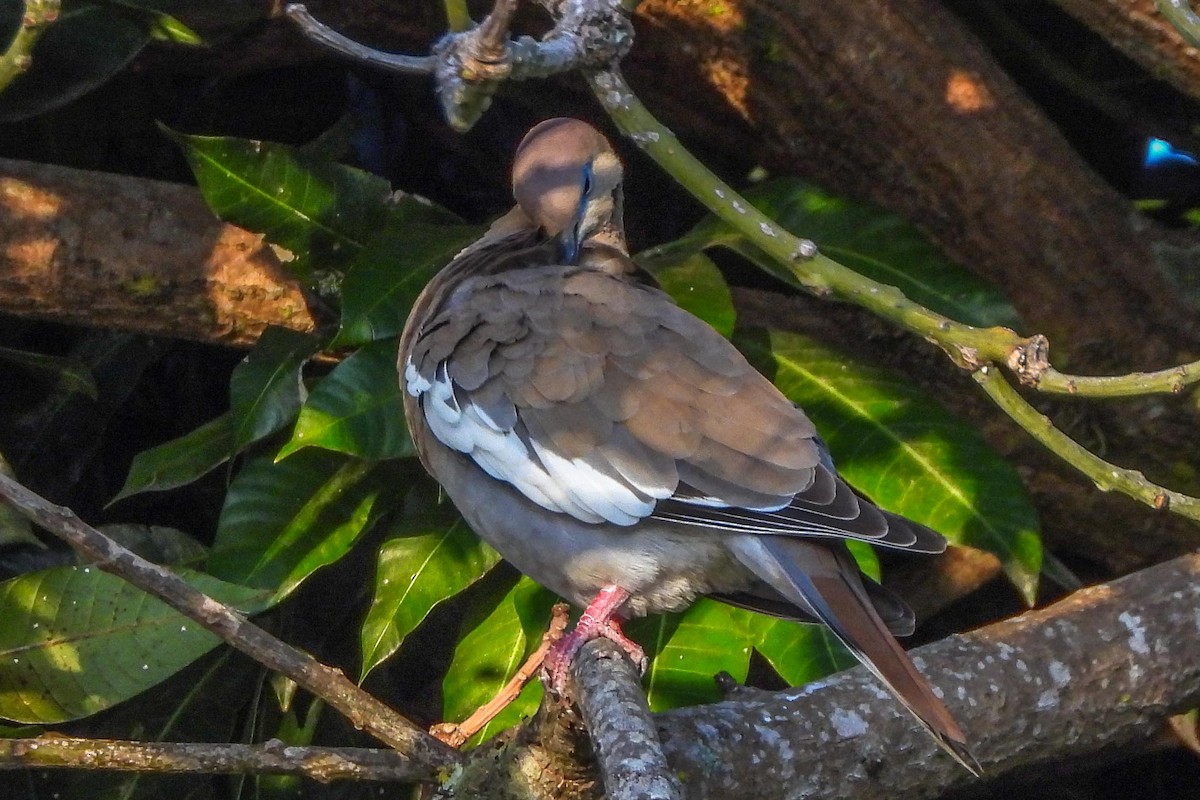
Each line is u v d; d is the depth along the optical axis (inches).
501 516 278.7
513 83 362.3
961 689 291.0
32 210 326.3
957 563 369.1
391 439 305.4
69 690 279.7
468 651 315.6
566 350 276.5
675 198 386.0
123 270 331.0
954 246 342.3
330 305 339.3
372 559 354.0
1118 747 368.2
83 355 362.6
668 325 278.8
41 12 258.8
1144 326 342.3
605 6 252.1
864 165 339.3
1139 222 342.6
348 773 250.2
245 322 340.2
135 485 322.7
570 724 229.0
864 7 321.7
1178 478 350.6
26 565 343.6
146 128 377.7
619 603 272.1
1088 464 253.0
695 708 273.1
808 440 265.0
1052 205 333.7
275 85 381.4
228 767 247.0
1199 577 314.2
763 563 260.7
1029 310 343.0
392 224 333.7
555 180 317.4
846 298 268.4
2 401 362.6
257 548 316.5
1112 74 363.9
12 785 324.8
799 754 271.9
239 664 338.3
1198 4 303.6
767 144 346.0
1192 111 364.2
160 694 333.1
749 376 273.0
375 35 344.2
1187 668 305.9
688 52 330.6
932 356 345.4
